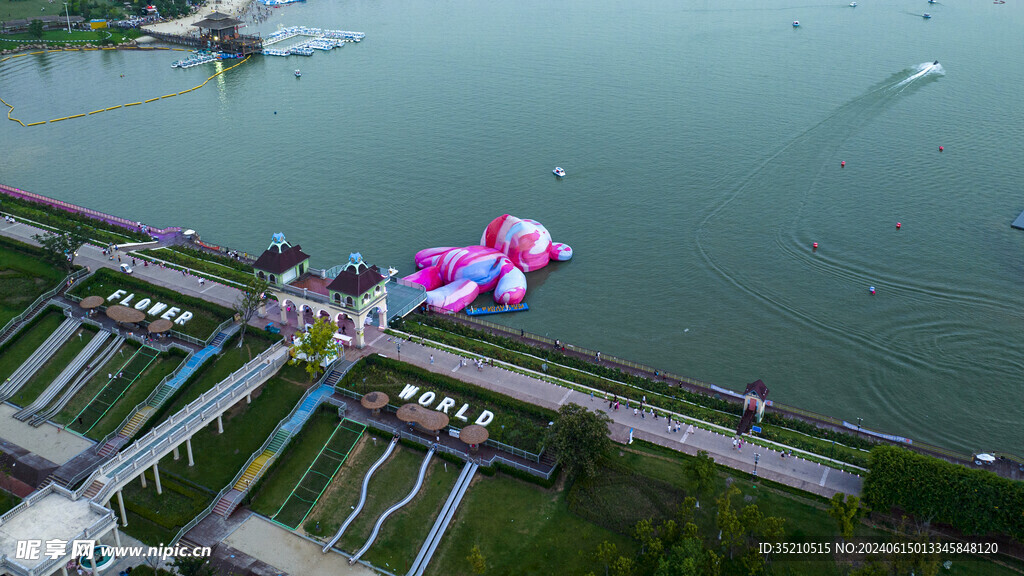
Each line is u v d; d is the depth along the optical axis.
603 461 139.25
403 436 146.25
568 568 125.06
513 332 188.25
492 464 139.88
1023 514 120.88
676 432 148.50
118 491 132.62
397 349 170.75
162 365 166.75
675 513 130.25
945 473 125.56
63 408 161.50
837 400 168.75
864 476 137.38
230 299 186.38
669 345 187.25
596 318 197.50
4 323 183.88
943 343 185.00
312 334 155.75
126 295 188.12
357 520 135.12
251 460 144.88
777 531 120.44
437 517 133.50
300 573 126.31
